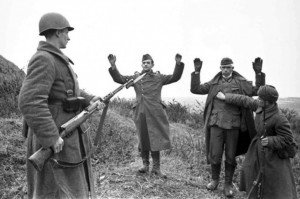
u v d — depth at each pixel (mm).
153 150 5324
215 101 5367
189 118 10867
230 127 5191
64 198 2900
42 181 2928
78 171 3086
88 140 3305
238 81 5367
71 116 3049
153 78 5492
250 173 4691
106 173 5359
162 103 5488
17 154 5316
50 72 2859
